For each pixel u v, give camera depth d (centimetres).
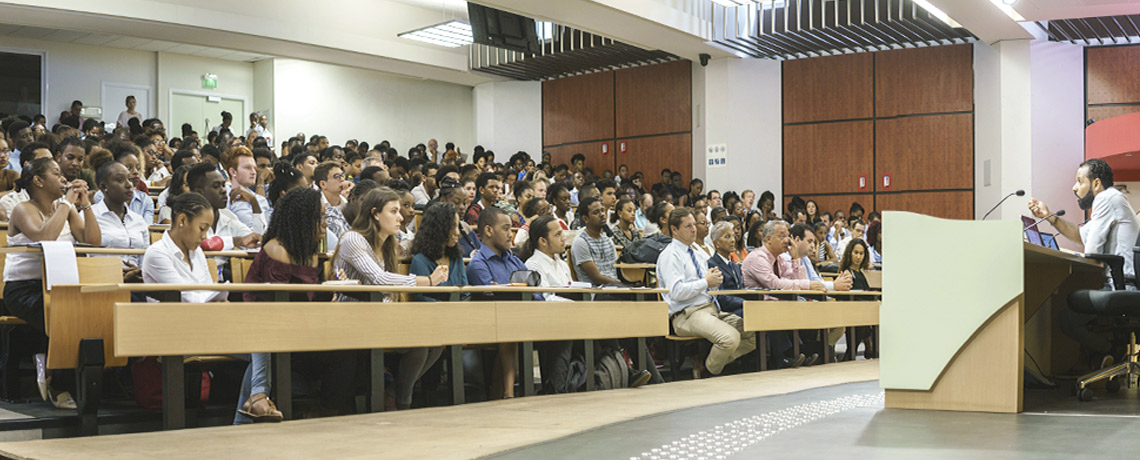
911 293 335
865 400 363
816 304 586
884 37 1110
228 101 1397
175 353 294
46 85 1256
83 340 316
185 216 345
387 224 390
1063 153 1066
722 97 1222
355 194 475
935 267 332
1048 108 1065
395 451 251
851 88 1198
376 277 376
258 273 346
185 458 238
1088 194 470
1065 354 491
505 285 427
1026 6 927
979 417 307
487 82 1443
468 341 377
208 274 359
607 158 1366
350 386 349
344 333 335
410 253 428
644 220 942
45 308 328
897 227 338
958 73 1135
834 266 769
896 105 1172
